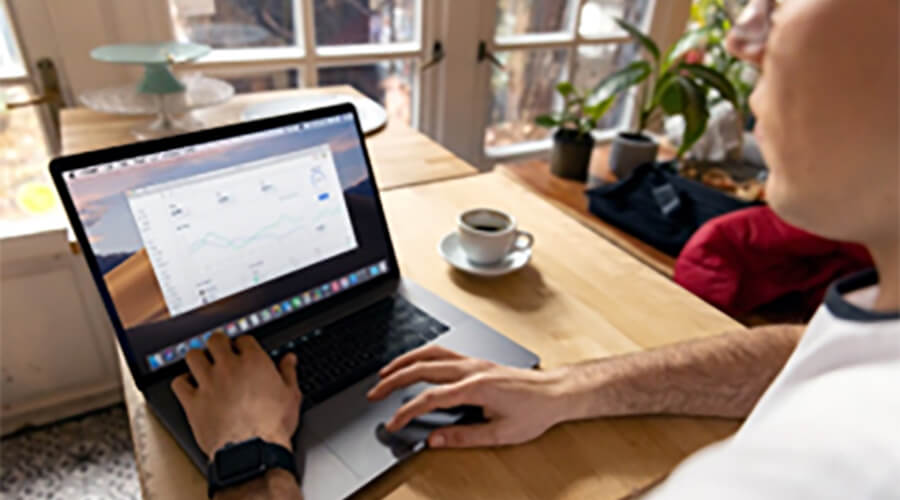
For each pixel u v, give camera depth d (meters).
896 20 0.19
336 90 1.49
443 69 1.83
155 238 0.63
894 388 0.19
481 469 0.56
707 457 0.21
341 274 0.77
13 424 1.48
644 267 0.90
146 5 1.33
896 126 0.19
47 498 1.34
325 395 0.62
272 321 0.71
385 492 0.53
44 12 1.24
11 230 1.26
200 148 0.66
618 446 0.59
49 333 1.42
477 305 0.79
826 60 0.20
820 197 0.22
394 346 0.69
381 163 1.19
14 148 1.30
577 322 0.77
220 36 1.49
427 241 0.93
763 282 1.26
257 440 0.53
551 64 2.06
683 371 0.64
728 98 1.67
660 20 2.16
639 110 2.30
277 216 0.71
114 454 1.45
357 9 1.65
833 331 0.25
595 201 1.63
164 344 0.63
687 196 1.57
